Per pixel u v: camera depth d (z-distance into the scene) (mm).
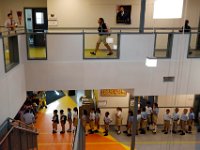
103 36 8195
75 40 7531
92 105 11664
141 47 7883
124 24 10688
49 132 10273
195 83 8359
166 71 8094
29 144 6004
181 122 10719
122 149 9297
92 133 10570
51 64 7527
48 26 10328
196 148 9531
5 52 5680
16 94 6203
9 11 10898
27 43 7312
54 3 10195
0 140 4312
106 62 7758
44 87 7629
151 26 10539
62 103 14289
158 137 10414
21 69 6859
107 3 10461
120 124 10516
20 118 9203
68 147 8945
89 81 7812
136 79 8016
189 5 10719
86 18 10461
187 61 8164
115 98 11078
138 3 10570
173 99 11367
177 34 7941
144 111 10617
